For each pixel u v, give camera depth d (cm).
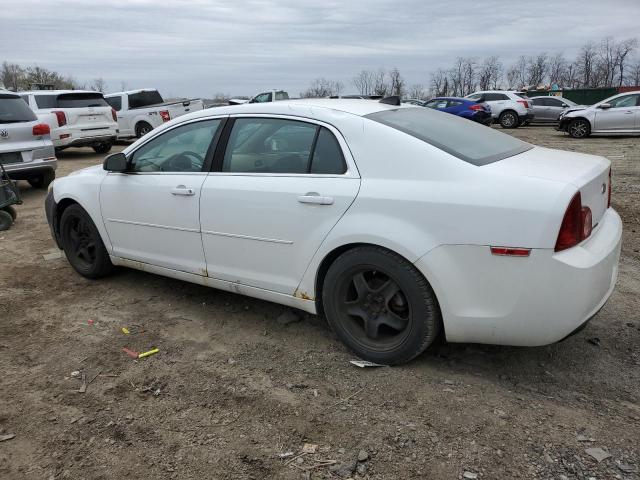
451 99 2236
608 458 235
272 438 258
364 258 299
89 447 255
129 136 1789
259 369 320
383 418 269
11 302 431
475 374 306
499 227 260
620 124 1680
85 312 409
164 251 402
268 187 333
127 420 275
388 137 299
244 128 358
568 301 258
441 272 275
